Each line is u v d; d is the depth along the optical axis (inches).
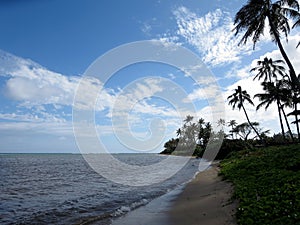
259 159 824.9
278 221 289.6
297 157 658.2
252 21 828.0
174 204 501.7
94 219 426.3
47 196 706.2
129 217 424.2
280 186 430.3
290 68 778.8
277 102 1459.2
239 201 407.5
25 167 1935.3
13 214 502.3
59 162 2728.8
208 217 373.4
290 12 823.1
